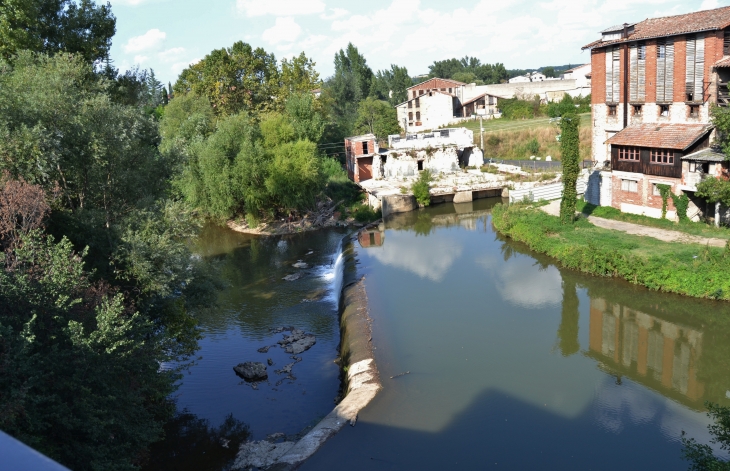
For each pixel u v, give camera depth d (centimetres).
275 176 6069
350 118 11050
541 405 2403
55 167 2739
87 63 4800
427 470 2005
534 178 6688
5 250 2141
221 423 2578
